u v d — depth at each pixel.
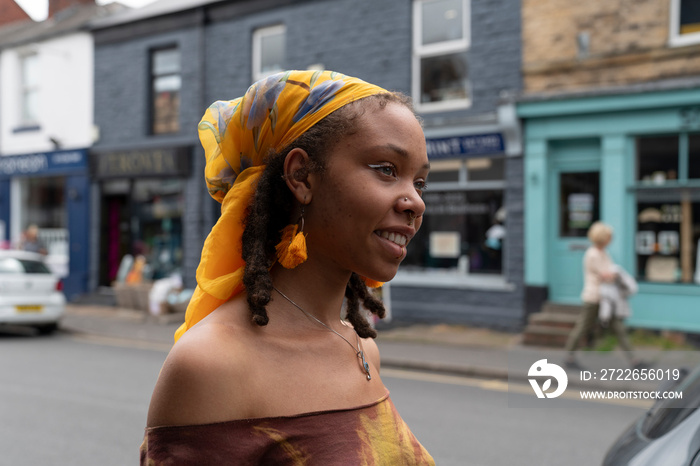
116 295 12.55
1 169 14.77
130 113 13.06
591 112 8.57
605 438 4.79
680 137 8.26
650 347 7.23
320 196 0.95
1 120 14.84
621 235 8.49
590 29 8.55
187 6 12.11
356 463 0.91
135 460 4.30
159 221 12.98
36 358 8.07
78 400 5.86
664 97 8.02
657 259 8.42
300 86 0.98
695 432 1.93
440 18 9.88
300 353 0.95
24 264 10.07
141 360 7.94
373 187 0.93
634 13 8.28
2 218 14.84
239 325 0.91
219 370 0.84
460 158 9.69
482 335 9.03
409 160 0.95
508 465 4.20
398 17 10.04
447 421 5.25
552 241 9.18
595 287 7.02
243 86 11.72
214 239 1.00
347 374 0.99
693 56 7.96
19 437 4.77
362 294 1.25
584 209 8.99
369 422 0.97
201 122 1.10
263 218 0.97
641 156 8.52
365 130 0.94
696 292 8.12
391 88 10.10
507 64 9.17
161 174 12.51
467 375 7.12
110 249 13.75
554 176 9.16
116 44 13.23
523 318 9.13
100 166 13.28
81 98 13.71
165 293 11.41
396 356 7.79
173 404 0.82
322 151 0.94
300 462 0.87
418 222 0.98
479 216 9.71
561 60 8.72
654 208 8.44
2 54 14.70
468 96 9.65
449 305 9.79
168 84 12.79
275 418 0.87
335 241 0.95
